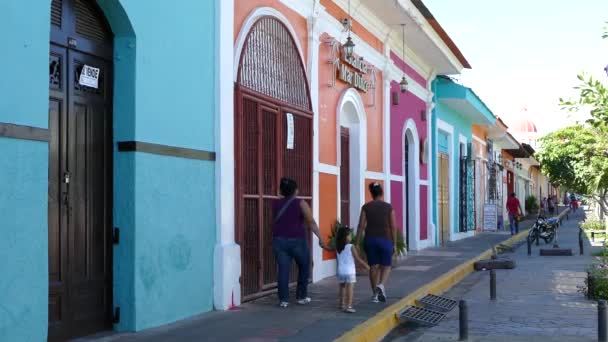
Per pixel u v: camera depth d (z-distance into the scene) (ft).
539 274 55.83
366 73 56.85
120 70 27.66
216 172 33.65
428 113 79.41
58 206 24.72
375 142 59.52
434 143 82.23
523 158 188.96
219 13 33.88
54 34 24.49
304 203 35.09
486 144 127.95
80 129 26.02
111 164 27.61
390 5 55.36
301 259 35.35
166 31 29.68
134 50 27.58
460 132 100.83
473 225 109.91
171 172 29.94
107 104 27.53
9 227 20.89
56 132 24.68
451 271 52.80
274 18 40.14
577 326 33.01
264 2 39.37
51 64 24.52
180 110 30.78
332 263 48.78
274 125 39.70
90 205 26.48
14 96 21.16
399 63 67.72
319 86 47.03
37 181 21.95
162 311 29.19
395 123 65.87
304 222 35.50
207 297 32.86
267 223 38.58
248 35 37.01
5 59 20.86
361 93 55.72
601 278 41.78
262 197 37.86
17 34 21.30
